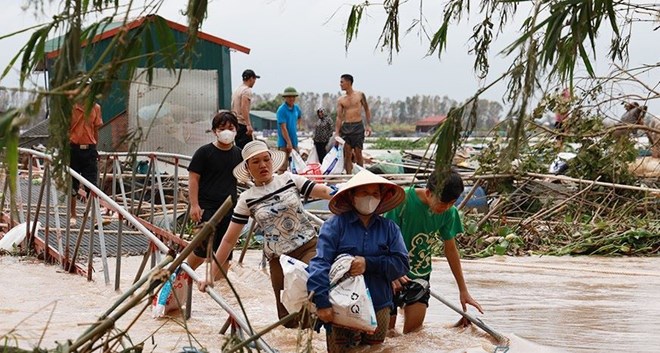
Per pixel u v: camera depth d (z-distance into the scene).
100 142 15.63
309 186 7.12
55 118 3.77
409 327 6.81
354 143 17.05
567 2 3.90
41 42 3.76
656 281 9.90
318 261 5.77
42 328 6.89
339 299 5.71
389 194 5.99
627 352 6.29
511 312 7.85
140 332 6.85
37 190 12.66
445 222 6.64
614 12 4.10
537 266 11.07
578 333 6.95
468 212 13.90
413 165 18.28
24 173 13.12
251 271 9.77
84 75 3.70
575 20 3.90
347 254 5.80
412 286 6.64
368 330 5.75
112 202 8.43
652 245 12.55
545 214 13.80
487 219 13.40
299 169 15.60
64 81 3.71
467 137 4.07
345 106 16.94
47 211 10.19
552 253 12.54
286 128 17.19
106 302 8.09
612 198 13.98
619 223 13.19
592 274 10.50
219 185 8.73
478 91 4.02
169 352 6.23
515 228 13.29
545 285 9.59
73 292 8.53
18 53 3.75
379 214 6.05
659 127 13.92
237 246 12.45
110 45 3.67
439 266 11.23
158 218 13.39
